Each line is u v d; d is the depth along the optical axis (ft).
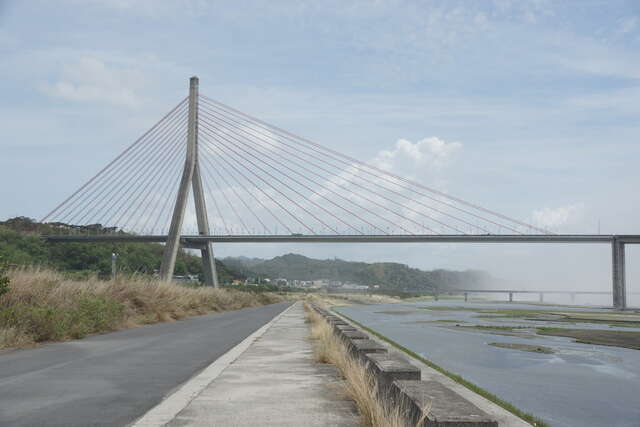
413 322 160.86
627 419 36.94
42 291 60.29
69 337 55.98
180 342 53.26
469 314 229.66
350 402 25.08
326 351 38.75
